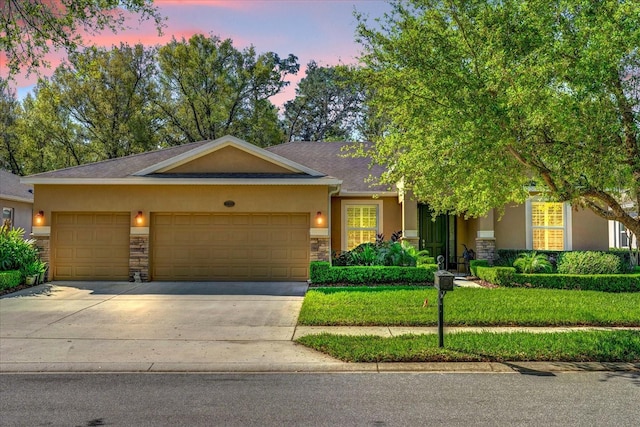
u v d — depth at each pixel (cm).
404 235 1599
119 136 3219
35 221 1482
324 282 1388
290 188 1492
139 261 1477
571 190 764
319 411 505
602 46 670
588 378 615
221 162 1559
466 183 860
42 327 902
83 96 3166
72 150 3259
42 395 561
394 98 859
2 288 1277
